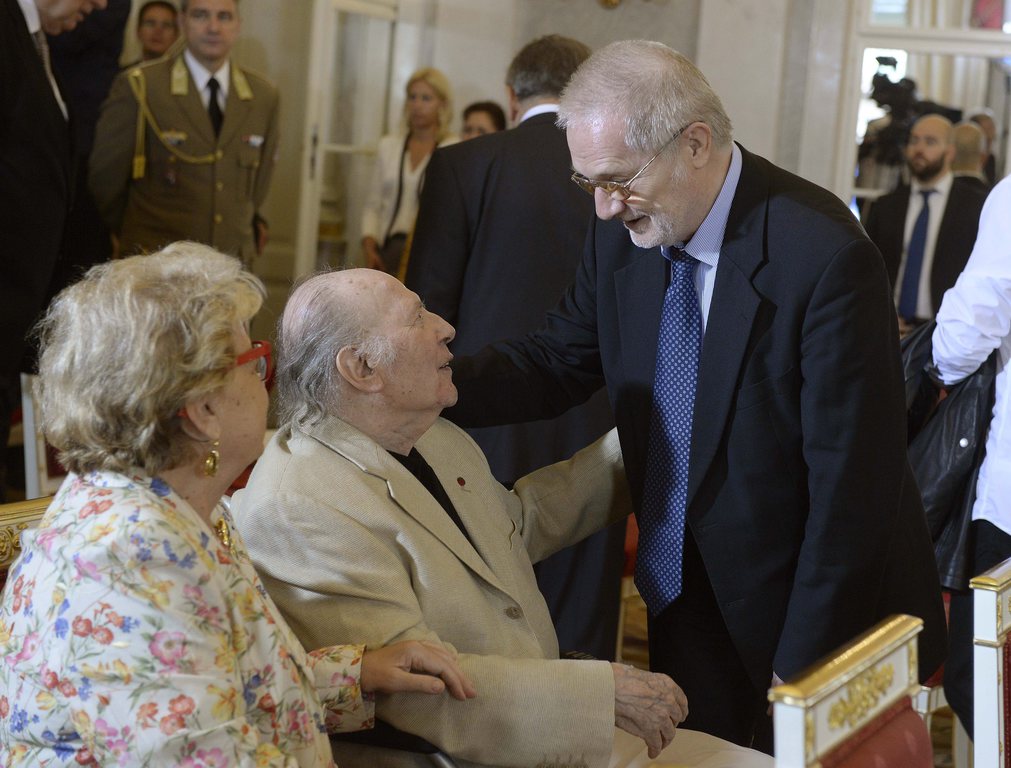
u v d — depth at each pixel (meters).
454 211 3.15
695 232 1.96
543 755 1.75
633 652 3.86
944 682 2.72
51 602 1.28
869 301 1.86
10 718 1.29
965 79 5.40
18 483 4.55
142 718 1.24
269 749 1.31
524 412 2.31
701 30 5.42
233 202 4.93
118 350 1.34
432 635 1.78
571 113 1.87
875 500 1.88
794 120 5.44
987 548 2.61
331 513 1.79
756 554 2.01
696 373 2.02
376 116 5.78
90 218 3.55
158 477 1.38
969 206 5.45
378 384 1.88
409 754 1.77
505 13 5.74
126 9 4.64
